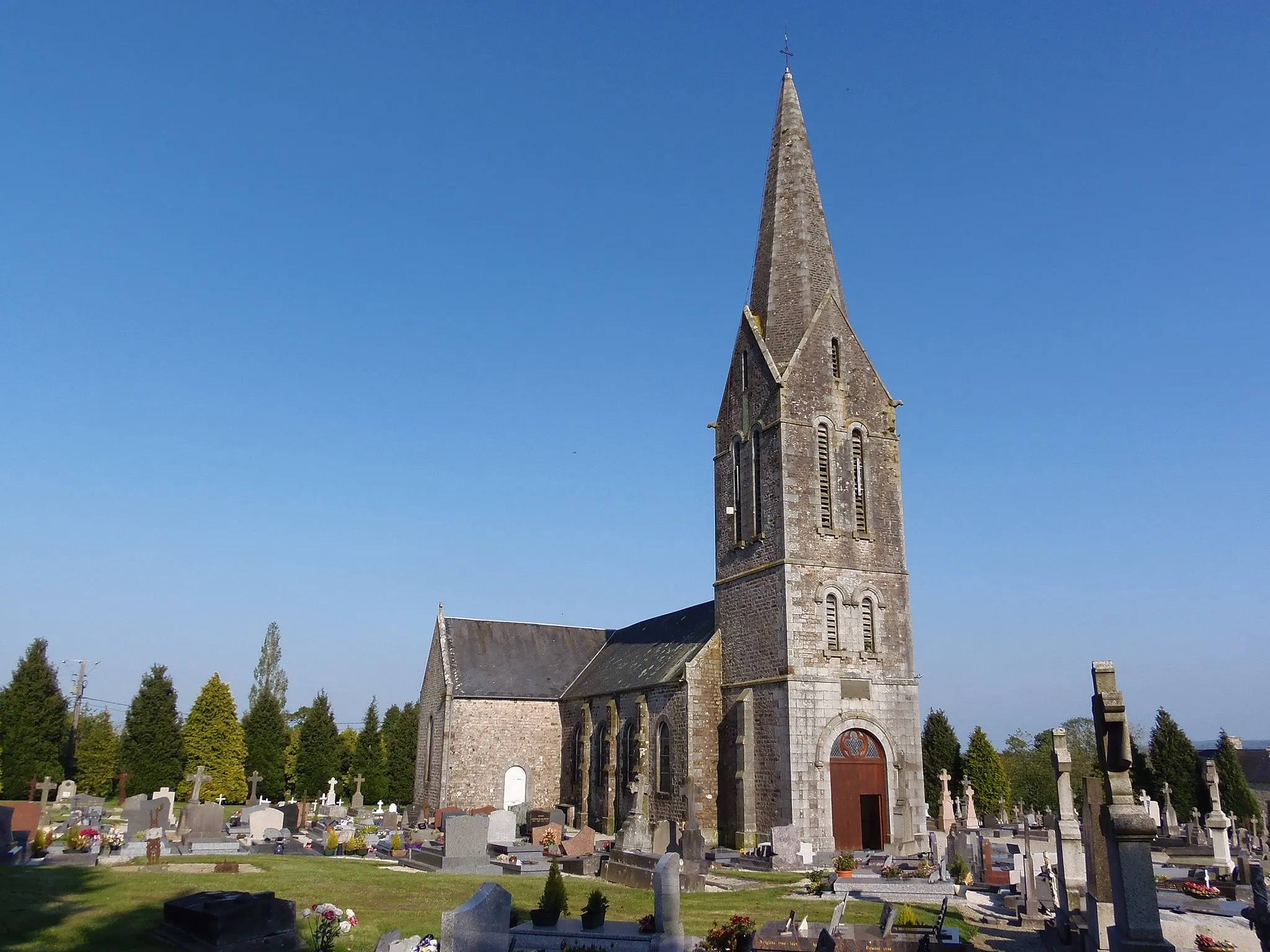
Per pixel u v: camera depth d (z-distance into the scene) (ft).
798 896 96.48
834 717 135.95
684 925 76.69
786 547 140.26
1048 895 94.12
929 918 82.74
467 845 114.01
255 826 144.56
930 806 235.40
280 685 378.32
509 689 204.23
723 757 147.43
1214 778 124.36
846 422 150.61
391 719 279.90
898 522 150.51
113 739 240.73
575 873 113.91
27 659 218.38
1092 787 63.67
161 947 59.98
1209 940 67.15
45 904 71.97
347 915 67.41
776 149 170.40
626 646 201.87
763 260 164.76
